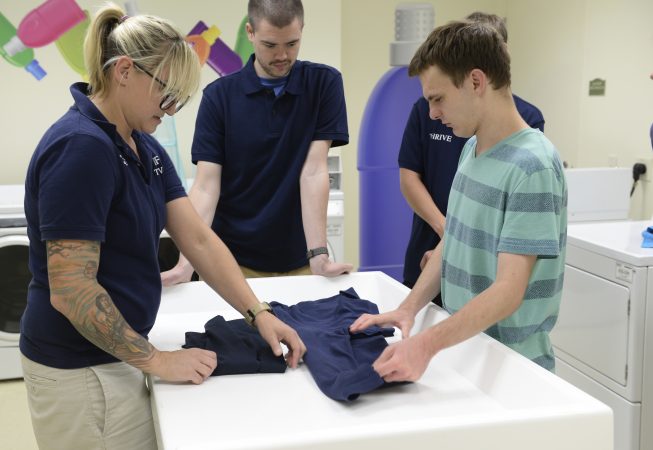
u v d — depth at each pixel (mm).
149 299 1162
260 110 1891
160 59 1029
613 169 3004
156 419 1060
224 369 1140
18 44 3197
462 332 1071
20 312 2949
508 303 1088
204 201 1883
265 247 1963
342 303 1417
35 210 1051
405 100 2938
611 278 2033
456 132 1232
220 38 3393
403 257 3084
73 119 1023
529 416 875
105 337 1032
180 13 3330
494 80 1154
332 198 3186
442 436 846
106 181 1010
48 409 1141
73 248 989
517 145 1167
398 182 3018
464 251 1276
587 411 893
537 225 1100
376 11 3881
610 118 3301
